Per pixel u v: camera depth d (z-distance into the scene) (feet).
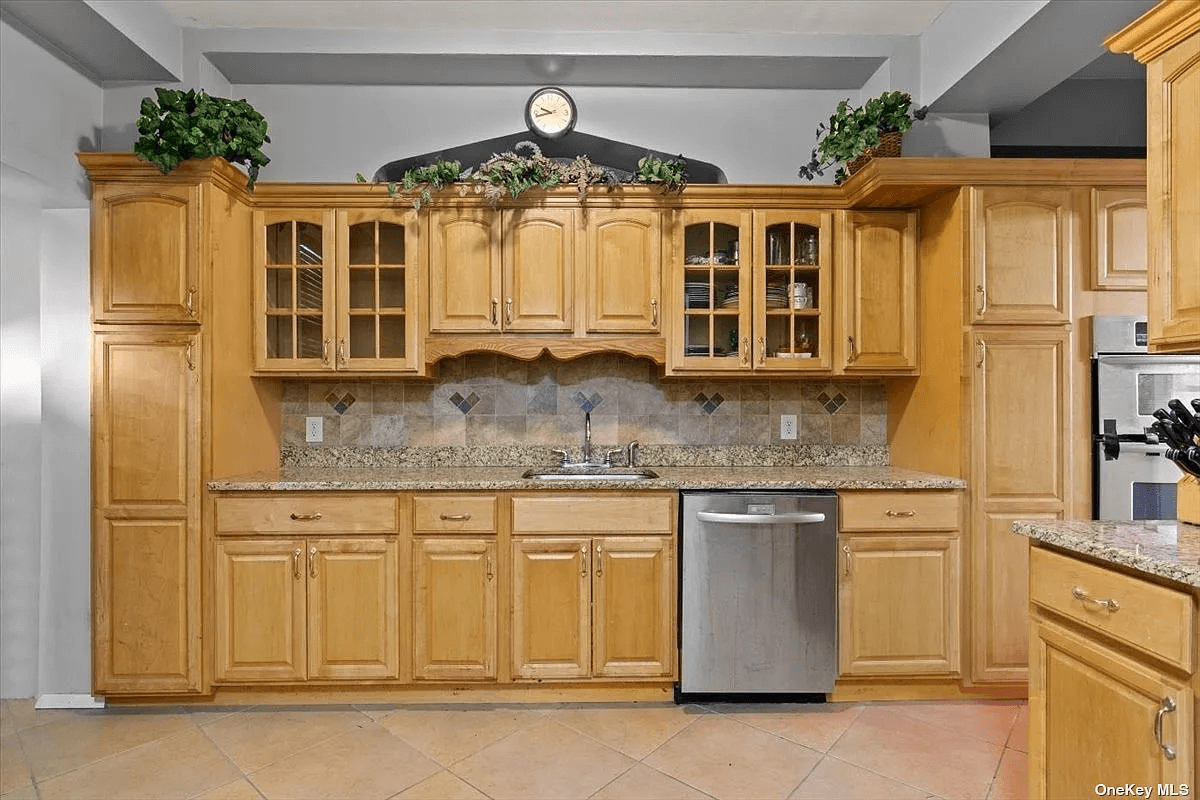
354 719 8.41
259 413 9.82
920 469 9.73
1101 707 4.78
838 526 8.75
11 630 8.95
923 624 8.76
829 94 10.66
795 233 9.85
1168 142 5.04
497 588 8.72
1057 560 5.25
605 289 9.62
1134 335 8.46
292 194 9.48
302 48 9.45
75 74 8.66
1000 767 7.30
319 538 8.66
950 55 9.11
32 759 7.46
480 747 7.72
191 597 8.54
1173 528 5.46
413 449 10.61
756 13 9.22
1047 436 8.66
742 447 10.74
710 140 10.59
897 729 8.16
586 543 8.72
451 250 9.59
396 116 10.41
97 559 8.54
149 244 8.54
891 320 9.71
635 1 8.90
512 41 9.55
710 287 9.70
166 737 7.95
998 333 8.65
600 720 8.38
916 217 9.72
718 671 8.66
